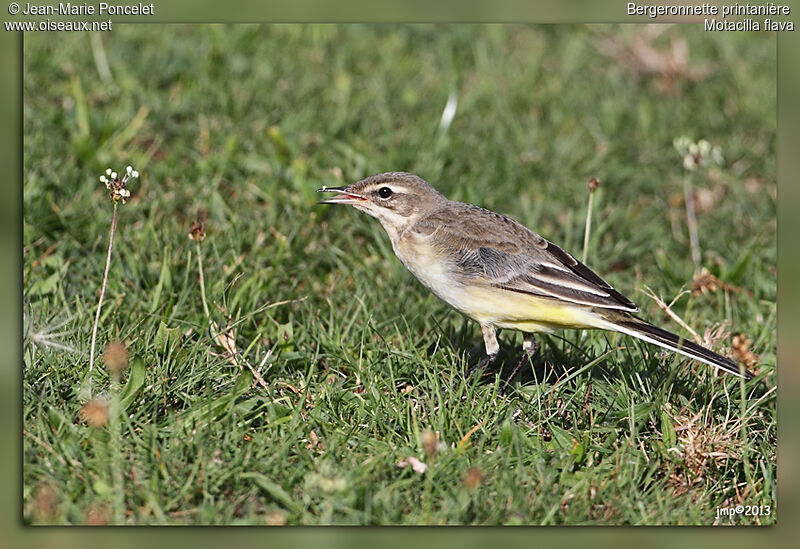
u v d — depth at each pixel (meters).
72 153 14.62
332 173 15.12
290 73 18.36
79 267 12.36
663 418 9.81
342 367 10.93
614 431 9.73
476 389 10.66
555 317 10.90
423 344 11.57
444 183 15.29
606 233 14.91
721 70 19.95
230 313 11.33
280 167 14.98
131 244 12.96
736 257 14.41
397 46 20.16
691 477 9.55
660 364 11.12
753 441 9.93
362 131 16.55
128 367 9.98
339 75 18.38
